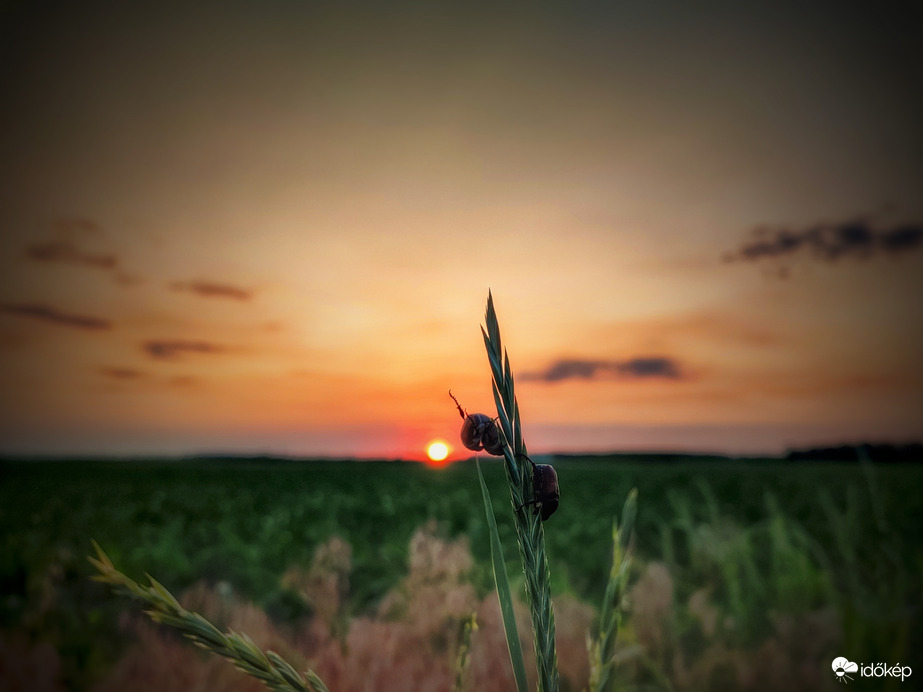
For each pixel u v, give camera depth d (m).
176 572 7.09
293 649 2.68
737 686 2.57
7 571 7.18
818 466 65.06
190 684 2.44
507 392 0.79
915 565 2.60
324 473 49.09
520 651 0.74
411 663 2.34
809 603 2.77
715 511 4.34
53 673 3.06
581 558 8.61
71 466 63.69
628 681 2.82
